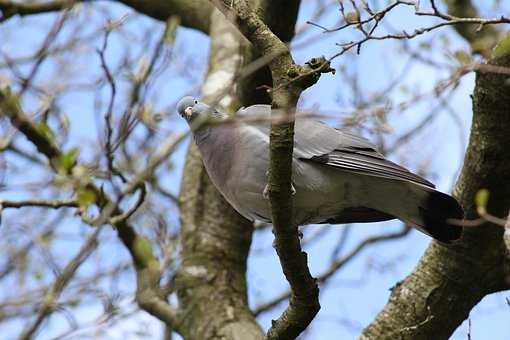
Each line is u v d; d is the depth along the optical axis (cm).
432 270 1028
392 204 993
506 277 1019
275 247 816
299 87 739
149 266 1038
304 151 977
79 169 1003
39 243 1070
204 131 1028
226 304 1233
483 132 938
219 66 1349
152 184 1150
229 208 1304
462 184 980
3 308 842
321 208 1024
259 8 1072
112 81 953
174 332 1217
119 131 978
